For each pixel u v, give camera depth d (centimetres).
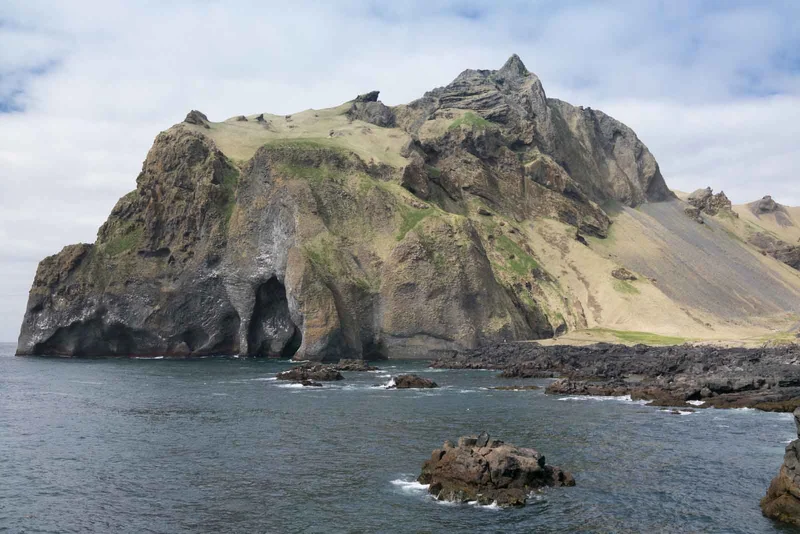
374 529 3117
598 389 7950
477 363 12044
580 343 14850
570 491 3678
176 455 4581
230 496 3634
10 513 3375
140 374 10556
